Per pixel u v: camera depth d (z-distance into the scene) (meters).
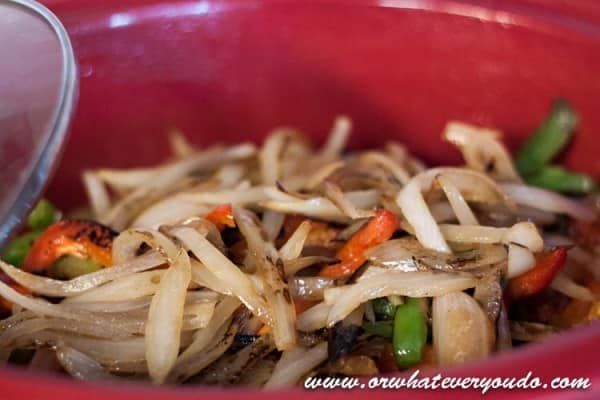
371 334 0.38
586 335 0.30
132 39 0.47
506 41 0.46
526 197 0.43
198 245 0.37
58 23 0.38
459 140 0.46
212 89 0.49
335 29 0.48
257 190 0.42
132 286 0.37
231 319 0.37
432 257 0.38
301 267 0.39
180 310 0.36
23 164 0.35
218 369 0.37
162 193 0.45
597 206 0.46
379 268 0.38
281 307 0.37
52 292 0.38
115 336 0.37
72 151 0.48
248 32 0.48
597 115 0.46
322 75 0.49
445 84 0.48
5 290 0.37
